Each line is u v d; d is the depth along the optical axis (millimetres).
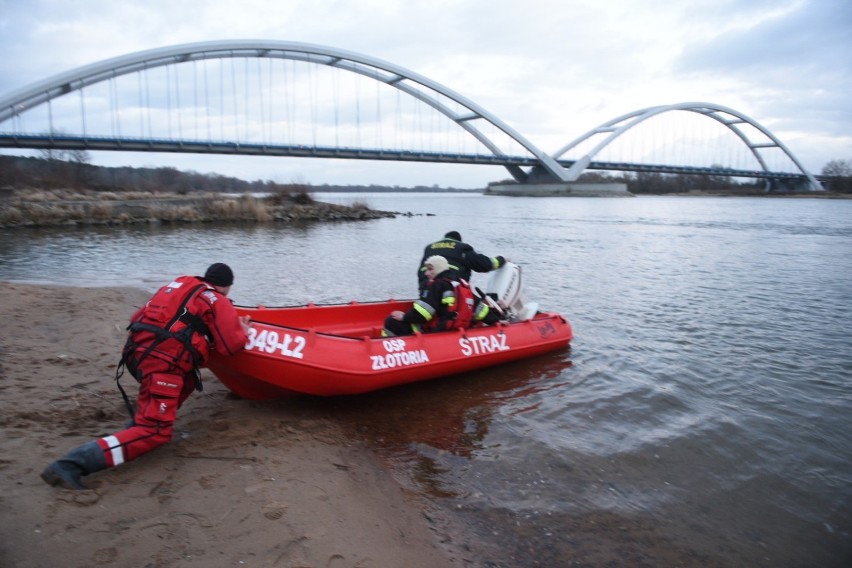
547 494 3934
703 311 10195
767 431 5051
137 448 3549
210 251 19312
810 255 19469
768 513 3793
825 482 4203
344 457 4207
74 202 34625
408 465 4289
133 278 13273
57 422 4199
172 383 3682
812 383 6336
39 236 24000
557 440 4781
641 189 134125
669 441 4809
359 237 26281
